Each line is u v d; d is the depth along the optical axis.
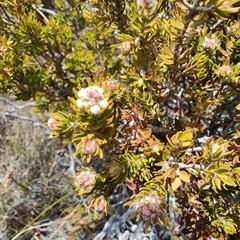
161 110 0.43
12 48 0.47
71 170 0.71
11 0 0.47
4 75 0.49
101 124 0.28
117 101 0.33
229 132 0.39
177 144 0.30
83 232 0.65
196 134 0.38
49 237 0.65
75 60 0.53
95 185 0.34
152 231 0.53
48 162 0.75
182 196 0.39
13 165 0.74
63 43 0.52
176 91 0.40
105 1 0.41
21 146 0.76
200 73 0.36
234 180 0.32
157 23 0.33
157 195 0.29
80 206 0.66
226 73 0.36
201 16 0.30
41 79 0.53
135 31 0.32
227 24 0.40
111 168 0.33
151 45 0.34
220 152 0.30
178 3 0.29
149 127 0.37
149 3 0.29
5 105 0.82
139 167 0.33
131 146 0.35
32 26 0.47
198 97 0.38
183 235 0.45
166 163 0.31
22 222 0.68
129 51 0.33
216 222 0.38
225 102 0.39
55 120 0.30
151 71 0.34
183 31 0.31
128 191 0.62
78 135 0.29
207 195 0.39
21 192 0.71
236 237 0.40
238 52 0.39
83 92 0.27
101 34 0.54
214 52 0.38
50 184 0.71
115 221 0.59
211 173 0.29
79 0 0.45
